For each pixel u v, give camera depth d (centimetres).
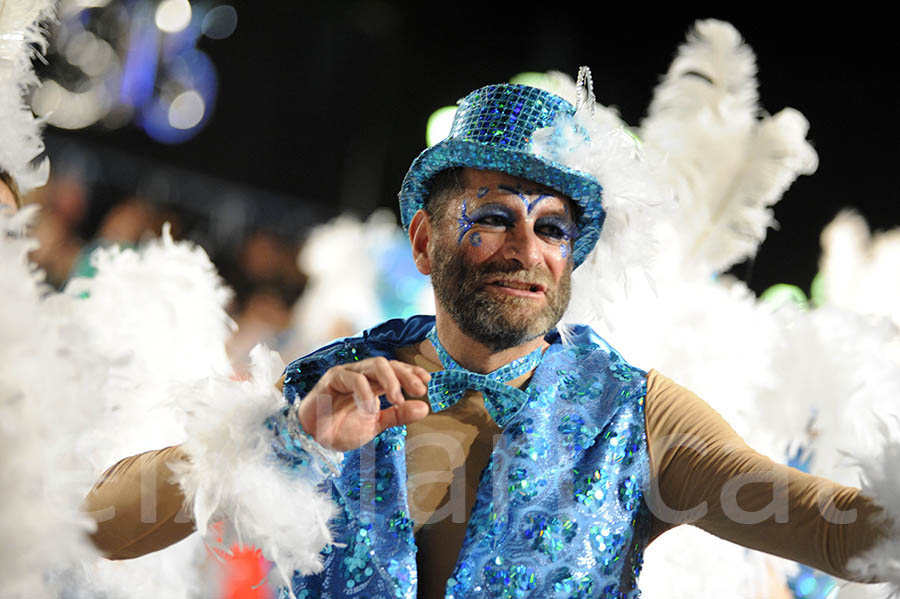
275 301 1227
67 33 1258
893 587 267
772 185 500
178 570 426
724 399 444
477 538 302
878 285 838
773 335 457
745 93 516
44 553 272
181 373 434
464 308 319
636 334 444
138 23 1324
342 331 1160
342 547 311
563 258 324
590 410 318
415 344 354
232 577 441
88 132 1418
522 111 329
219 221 1339
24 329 284
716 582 427
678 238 479
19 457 273
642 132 514
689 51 519
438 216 332
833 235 871
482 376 324
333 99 1678
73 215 1177
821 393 435
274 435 299
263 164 1645
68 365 295
